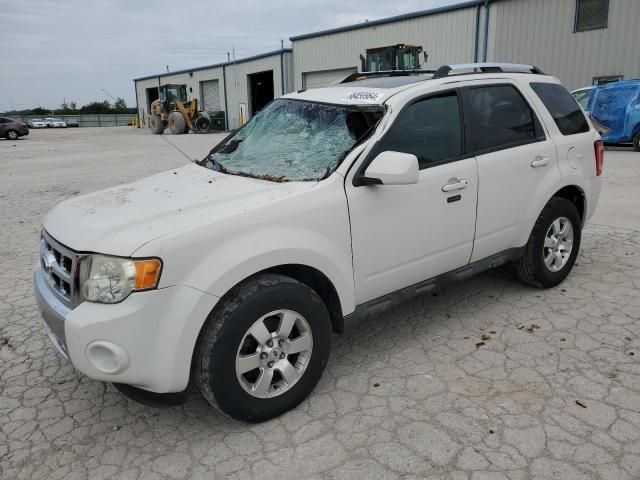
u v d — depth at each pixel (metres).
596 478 2.43
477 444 2.69
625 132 14.63
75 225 2.80
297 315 2.89
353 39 27.69
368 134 3.28
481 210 3.80
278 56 34.53
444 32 23.12
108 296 2.48
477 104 3.86
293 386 2.97
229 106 41.88
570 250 4.63
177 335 2.52
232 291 2.72
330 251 3.00
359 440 2.76
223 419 3.00
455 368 3.41
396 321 4.14
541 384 3.19
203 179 3.39
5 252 6.31
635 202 7.92
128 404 3.18
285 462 2.62
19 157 19.30
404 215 3.34
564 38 19.45
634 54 17.89
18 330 4.20
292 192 2.96
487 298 4.48
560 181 4.31
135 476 2.57
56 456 2.73
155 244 2.48
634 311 4.13
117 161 17.00
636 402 2.98
